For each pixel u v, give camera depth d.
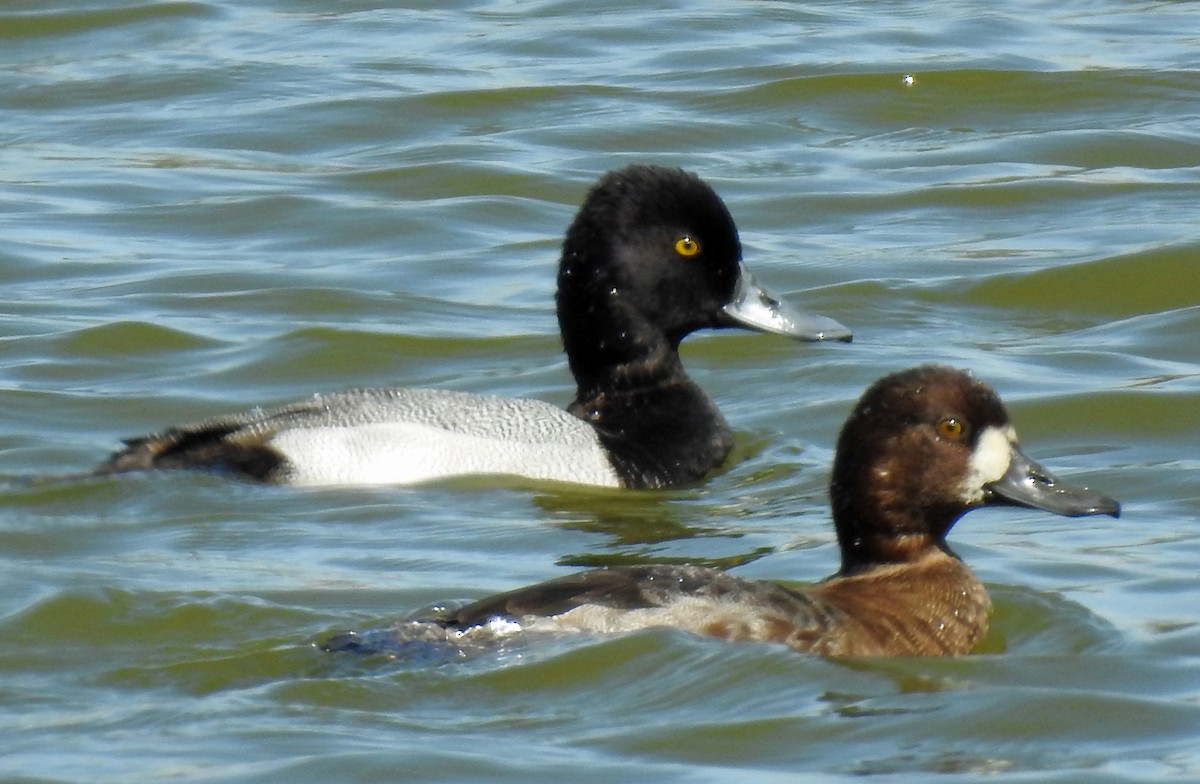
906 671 10.16
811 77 24.91
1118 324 17.83
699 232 14.77
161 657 10.39
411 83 25.19
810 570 11.96
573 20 28.14
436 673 9.83
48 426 15.34
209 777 8.97
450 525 12.98
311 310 18.33
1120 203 21.20
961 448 10.62
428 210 21.00
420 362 17.00
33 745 9.32
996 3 29.14
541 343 17.39
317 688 9.82
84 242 20.20
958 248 19.94
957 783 9.01
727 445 14.72
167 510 13.10
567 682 9.76
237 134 23.59
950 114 24.33
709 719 9.55
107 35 27.44
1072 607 11.12
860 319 18.11
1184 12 28.50
